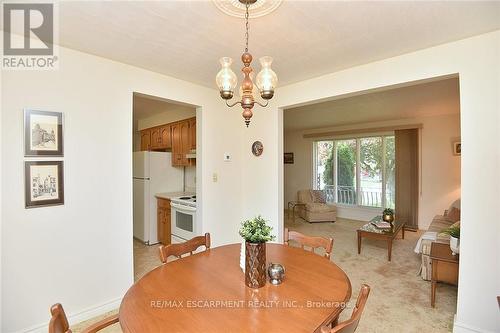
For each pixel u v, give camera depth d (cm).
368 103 405
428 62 205
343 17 162
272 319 100
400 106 427
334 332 86
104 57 224
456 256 230
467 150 189
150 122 503
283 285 128
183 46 204
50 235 197
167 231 403
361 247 405
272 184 319
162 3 147
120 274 236
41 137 192
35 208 191
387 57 224
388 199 568
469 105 188
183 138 415
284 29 177
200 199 310
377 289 267
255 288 125
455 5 150
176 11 155
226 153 334
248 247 127
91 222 218
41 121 192
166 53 217
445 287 270
